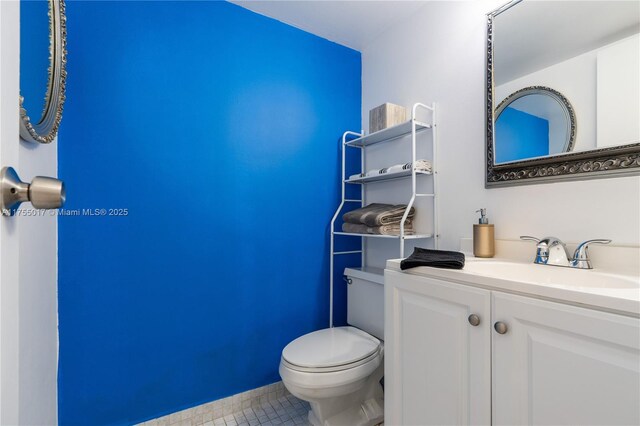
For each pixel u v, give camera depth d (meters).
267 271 1.69
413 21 1.69
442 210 1.51
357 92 2.04
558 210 1.09
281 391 1.70
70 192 1.22
